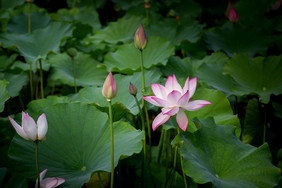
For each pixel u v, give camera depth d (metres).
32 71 2.56
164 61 2.31
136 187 1.99
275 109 2.37
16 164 1.63
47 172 1.63
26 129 1.48
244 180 1.62
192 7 4.30
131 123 2.11
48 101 2.04
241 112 2.53
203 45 2.84
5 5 3.98
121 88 2.05
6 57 2.62
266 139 2.33
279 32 3.53
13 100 2.31
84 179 1.58
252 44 2.88
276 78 2.21
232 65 2.27
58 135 1.75
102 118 1.79
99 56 2.92
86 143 1.75
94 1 4.30
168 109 1.61
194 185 1.88
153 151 2.20
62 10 3.88
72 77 2.43
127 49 2.45
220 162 1.67
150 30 2.95
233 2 4.48
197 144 1.69
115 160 1.62
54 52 2.27
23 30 2.91
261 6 4.07
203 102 1.59
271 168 1.64
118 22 3.08
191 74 2.36
